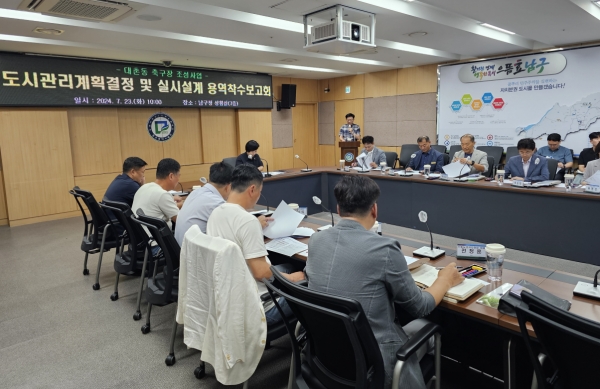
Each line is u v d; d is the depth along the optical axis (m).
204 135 7.77
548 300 1.39
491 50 6.38
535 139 6.46
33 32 4.50
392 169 5.41
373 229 2.33
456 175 4.50
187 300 1.85
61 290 3.33
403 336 1.37
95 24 4.38
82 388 2.04
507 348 1.38
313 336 1.37
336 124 9.67
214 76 7.52
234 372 1.69
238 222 1.87
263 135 8.52
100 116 6.46
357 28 4.15
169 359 2.22
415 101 8.00
